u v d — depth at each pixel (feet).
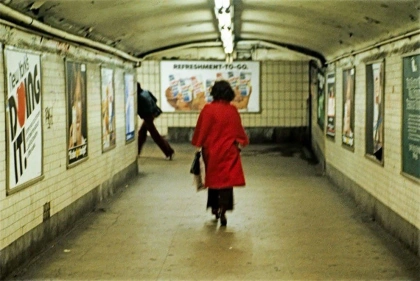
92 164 29.50
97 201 30.60
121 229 25.38
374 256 21.03
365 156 28.27
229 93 25.82
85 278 18.62
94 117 29.99
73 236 24.12
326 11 25.89
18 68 19.20
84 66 27.96
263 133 62.08
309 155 53.31
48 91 22.50
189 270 19.42
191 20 34.06
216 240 23.40
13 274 18.88
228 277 18.66
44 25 20.59
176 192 34.91
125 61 38.58
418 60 20.10
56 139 23.47
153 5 26.18
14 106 18.78
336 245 22.58
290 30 36.88
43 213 21.88
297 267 19.72
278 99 61.62
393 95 23.44
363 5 21.57
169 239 23.58
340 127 36.01
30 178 20.25
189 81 61.31
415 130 20.45
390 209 23.97
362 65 29.50
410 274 18.95
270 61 61.16
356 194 30.68
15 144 18.84
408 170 21.34
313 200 32.19
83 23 24.80
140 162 48.85
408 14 19.63
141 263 20.25
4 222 18.07
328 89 41.37
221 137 25.39
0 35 17.70
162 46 43.83
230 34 38.09
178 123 62.13
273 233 24.57
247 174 42.32
